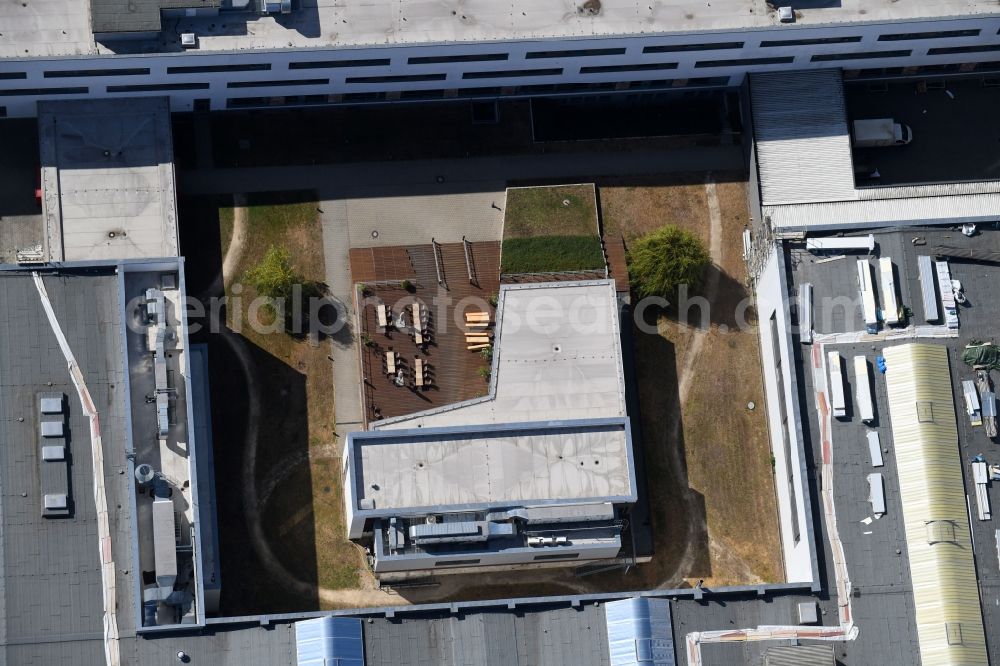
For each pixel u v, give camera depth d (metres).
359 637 148.25
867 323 161.50
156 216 161.50
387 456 154.62
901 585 154.88
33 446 151.50
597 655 150.50
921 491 156.00
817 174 171.88
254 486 163.00
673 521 166.12
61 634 147.75
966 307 163.12
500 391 161.25
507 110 176.62
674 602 152.62
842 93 174.00
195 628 148.12
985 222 165.00
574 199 173.25
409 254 170.12
